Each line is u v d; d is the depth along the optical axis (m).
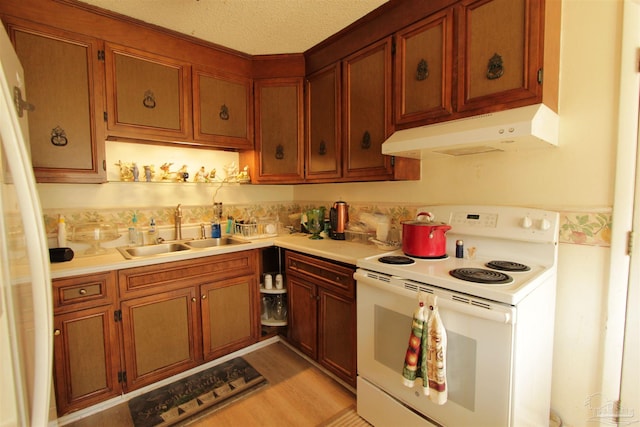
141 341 1.77
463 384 1.19
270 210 2.92
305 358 2.20
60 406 1.53
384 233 2.04
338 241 2.27
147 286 1.78
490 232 1.53
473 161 1.71
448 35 1.48
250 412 1.68
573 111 1.35
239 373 2.02
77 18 1.70
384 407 1.50
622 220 1.26
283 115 2.39
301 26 1.94
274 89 2.40
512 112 1.26
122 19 1.83
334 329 1.87
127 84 1.87
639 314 1.25
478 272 1.29
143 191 2.23
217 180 2.43
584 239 1.35
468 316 1.15
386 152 1.65
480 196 1.69
